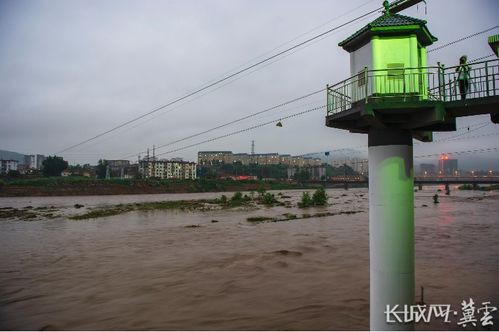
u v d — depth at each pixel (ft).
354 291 47.65
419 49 29.14
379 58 27.66
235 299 45.42
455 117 25.93
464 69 25.26
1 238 101.04
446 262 62.69
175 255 73.72
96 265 66.49
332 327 36.01
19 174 440.45
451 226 111.24
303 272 57.88
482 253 70.33
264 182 575.79
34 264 68.44
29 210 195.31
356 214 152.76
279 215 152.87
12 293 50.14
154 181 439.22
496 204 205.36
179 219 143.95
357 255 70.13
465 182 400.26
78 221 140.87
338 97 29.55
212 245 84.28
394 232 24.11
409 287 24.09
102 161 572.10
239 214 161.48
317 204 209.77
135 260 69.92
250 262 65.16
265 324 37.17
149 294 48.21
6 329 37.47
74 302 45.73
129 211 182.50
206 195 376.07
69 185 377.30
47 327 37.86
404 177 24.52
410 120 24.32
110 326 37.65
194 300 45.37
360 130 29.81
